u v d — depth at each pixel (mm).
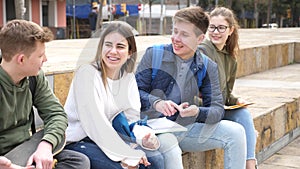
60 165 2455
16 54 2312
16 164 2299
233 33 3547
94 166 2627
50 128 2479
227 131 3164
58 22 23172
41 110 2580
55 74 3754
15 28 2320
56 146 2461
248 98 5406
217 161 3727
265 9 38281
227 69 3582
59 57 5418
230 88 3664
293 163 4484
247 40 10586
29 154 2369
